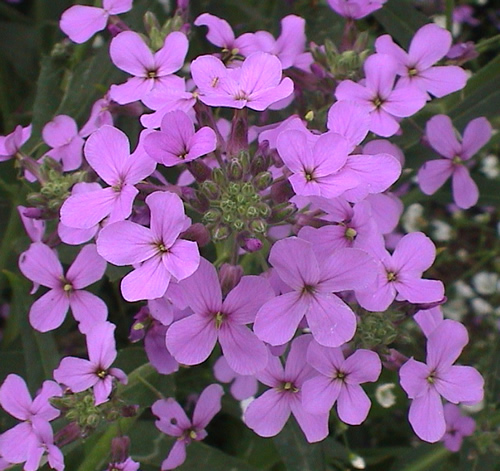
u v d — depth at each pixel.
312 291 0.13
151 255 0.13
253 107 0.14
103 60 0.22
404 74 0.19
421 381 0.15
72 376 0.16
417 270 0.15
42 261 0.17
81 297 0.17
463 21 0.35
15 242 0.21
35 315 0.17
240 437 0.27
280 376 0.15
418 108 0.17
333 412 0.23
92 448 0.20
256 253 0.15
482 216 0.36
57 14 0.28
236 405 0.24
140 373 0.18
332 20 0.25
